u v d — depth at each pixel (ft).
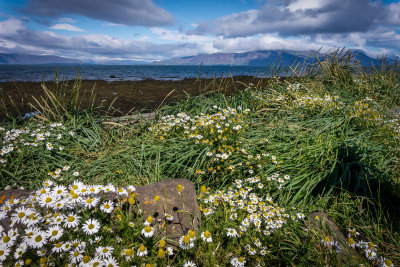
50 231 5.04
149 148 12.09
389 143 12.37
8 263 4.87
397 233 6.86
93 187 6.15
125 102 28.07
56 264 5.01
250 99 18.03
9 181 9.56
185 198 7.53
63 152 11.63
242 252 6.44
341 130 13.37
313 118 14.93
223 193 8.63
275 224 7.18
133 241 6.11
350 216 7.75
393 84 23.00
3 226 6.07
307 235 6.86
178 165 10.44
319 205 8.50
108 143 12.83
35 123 13.97
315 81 22.68
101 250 5.13
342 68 23.94
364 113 14.85
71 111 15.28
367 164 10.07
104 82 54.19
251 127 13.98
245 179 9.66
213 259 5.86
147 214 6.93
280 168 10.28
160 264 5.50
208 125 12.43
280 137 12.69
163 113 16.42
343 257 5.95
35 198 5.90
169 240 6.23
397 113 16.96
